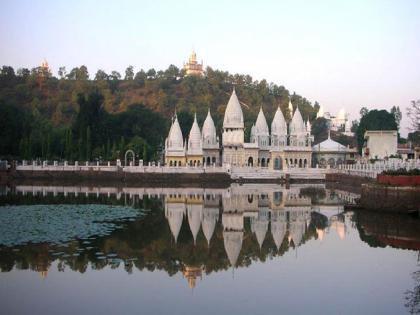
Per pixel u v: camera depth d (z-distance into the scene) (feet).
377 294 131.23
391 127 634.43
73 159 506.07
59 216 232.94
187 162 552.82
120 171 474.90
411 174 260.62
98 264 155.84
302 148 594.24
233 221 239.50
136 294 131.13
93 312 118.83
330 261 163.73
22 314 116.57
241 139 582.76
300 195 362.74
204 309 121.39
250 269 155.43
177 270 152.66
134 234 199.41
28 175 471.62
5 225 206.08
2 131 536.83
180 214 257.75
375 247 182.80
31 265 152.15
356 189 397.60
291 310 120.78
